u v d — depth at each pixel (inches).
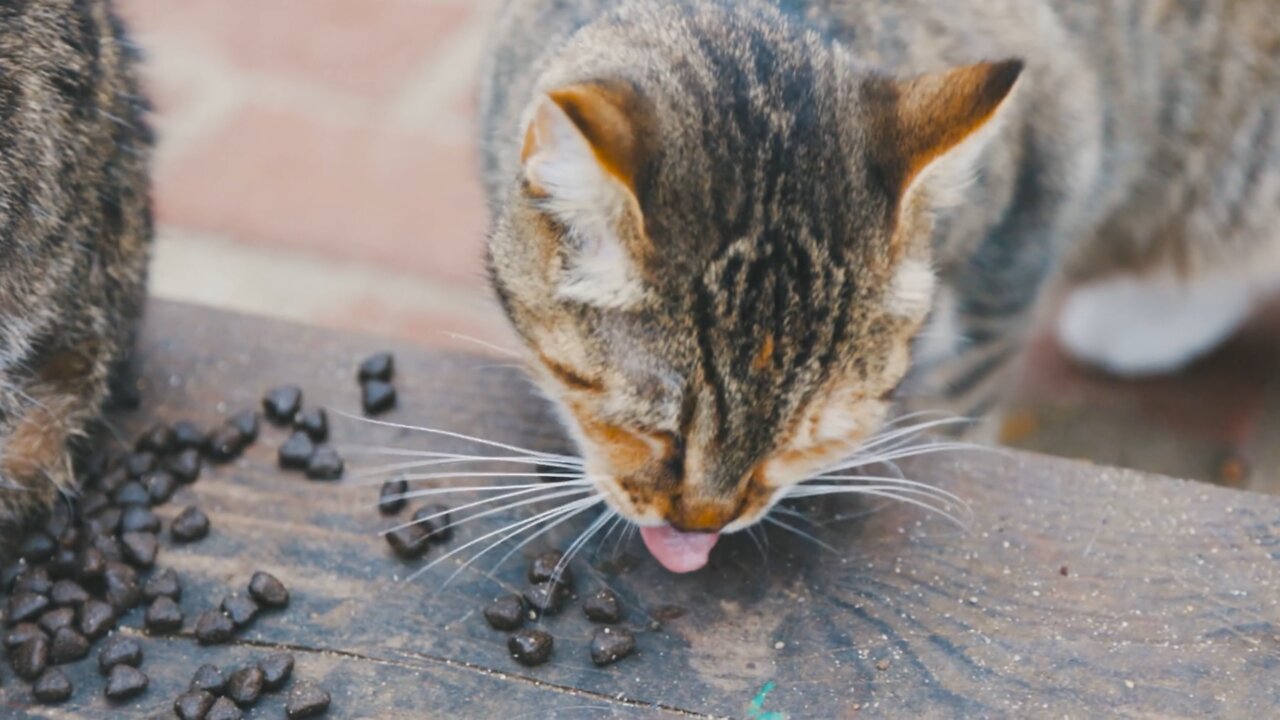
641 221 24.1
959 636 24.8
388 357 27.8
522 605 25.2
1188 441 37.3
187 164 41.1
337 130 42.5
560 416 26.9
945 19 30.0
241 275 38.4
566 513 26.2
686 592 25.4
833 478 26.3
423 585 25.5
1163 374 38.9
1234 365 39.0
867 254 24.9
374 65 44.5
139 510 26.2
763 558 25.7
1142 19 32.4
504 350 27.3
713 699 24.4
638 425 25.0
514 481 26.7
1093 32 32.0
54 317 26.8
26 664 24.7
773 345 24.6
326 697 24.3
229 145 41.7
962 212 29.7
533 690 24.5
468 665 24.7
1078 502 26.0
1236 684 24.3
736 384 24.6
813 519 26.1
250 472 26.7
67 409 27.1
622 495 25.6
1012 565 25.5
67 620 25.1
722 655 24.8
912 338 26.0
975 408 33.8
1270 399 38.1
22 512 26.5
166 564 25.7
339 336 28.4
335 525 26.1
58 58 26.5
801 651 24.8
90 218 27.1
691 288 24.4
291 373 28.0
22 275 26.3
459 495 26.5
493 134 29.4
